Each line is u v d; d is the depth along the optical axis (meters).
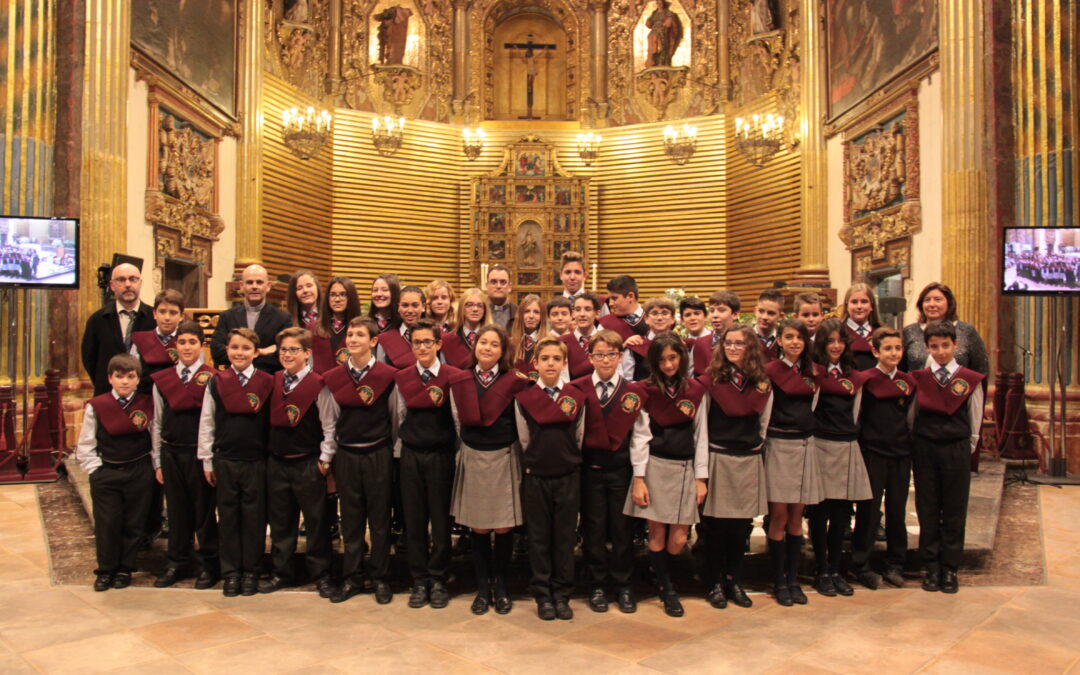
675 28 15.57
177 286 10.96
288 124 12.84
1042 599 4.24
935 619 3.96
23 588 4.34
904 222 9.52
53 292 7.61
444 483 4.27
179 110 10.13
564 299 4.64
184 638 3.68
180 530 4.50
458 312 4.86
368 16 15.34
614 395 4.14
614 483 4.17
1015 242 6.64
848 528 5.14
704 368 4.90
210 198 11.43
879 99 10.19
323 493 4.41
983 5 7.93
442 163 15.75
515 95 16.66
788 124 13.13
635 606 4.14
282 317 5.16
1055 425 7.26
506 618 4.00
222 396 4.34
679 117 15.48
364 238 14.98
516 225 15.52
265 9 13.08
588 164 15.94
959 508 4.42
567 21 16.52
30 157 7.40
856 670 3.36
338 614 4.04
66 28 7.88
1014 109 7.79
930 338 4.53
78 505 5.93
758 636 3.75
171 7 9.92
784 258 13.26
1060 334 7.43
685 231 15.20
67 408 7.48
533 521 4.09
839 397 4.44
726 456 4.17
